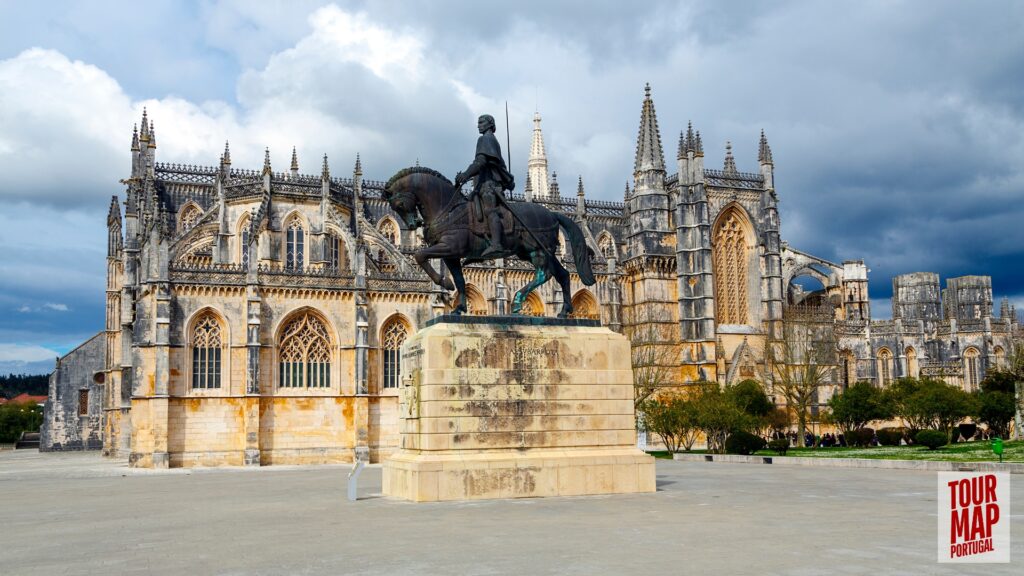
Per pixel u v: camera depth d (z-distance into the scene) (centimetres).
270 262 9388
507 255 3356
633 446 3266
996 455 5553
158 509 3312
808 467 5519
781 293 11938
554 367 3180
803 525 2317
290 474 6184
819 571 1650
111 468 7581
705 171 11762
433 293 8912
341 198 10125
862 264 13875
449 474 2973
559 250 12019
